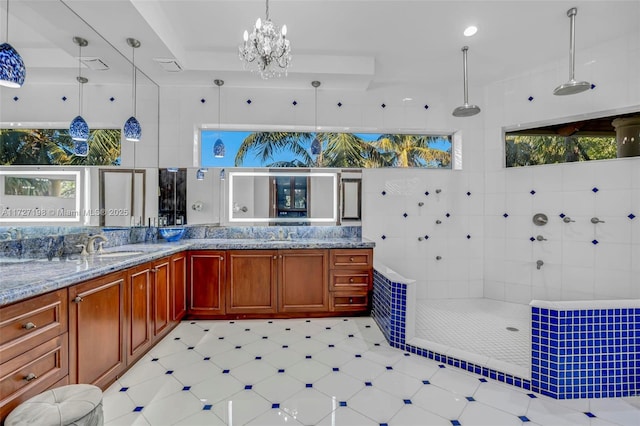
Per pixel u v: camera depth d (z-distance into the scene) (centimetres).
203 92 354
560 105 322
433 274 383
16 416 113
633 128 292
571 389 185
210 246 312
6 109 202
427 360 233
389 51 304
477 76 355
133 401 180
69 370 160
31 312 138
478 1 231
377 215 380
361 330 291
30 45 228
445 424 163
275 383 200
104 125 284
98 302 182
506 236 365
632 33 278
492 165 373
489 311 337
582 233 315
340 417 168
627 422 165
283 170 371
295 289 320
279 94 360
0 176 195
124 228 305
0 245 192
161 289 259
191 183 357
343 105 368
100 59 271
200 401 181
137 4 208
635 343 188
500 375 204
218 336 275
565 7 238
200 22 259
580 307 186
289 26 263
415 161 444
